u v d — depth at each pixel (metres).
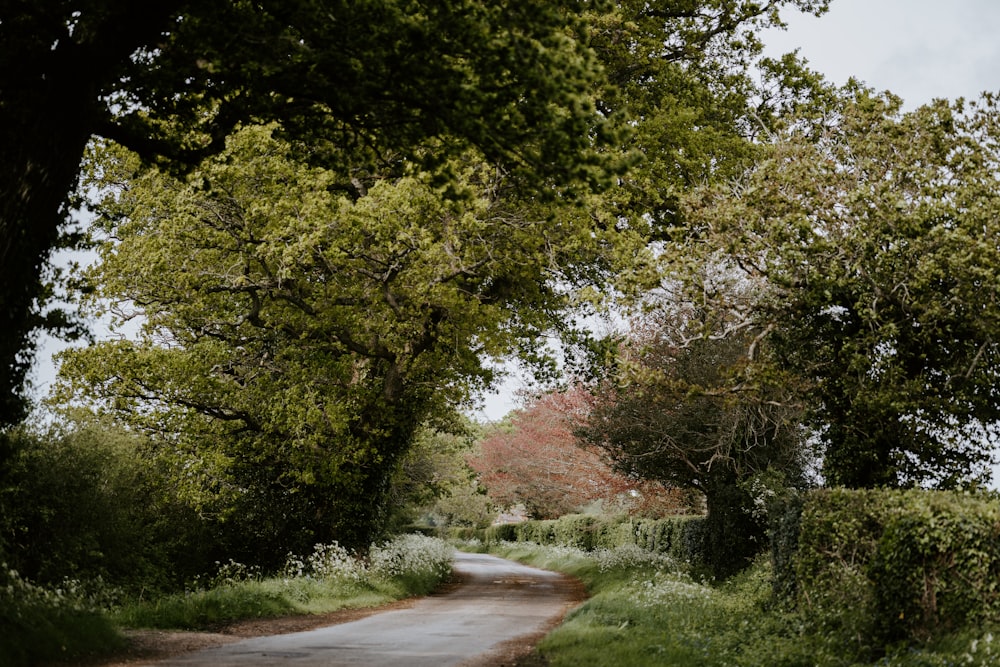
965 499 10.30
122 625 13.01
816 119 17.80
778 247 16.12
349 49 9.41
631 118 22.78
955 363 14.64
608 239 20.48
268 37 9.38
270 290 22.34
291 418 22.16
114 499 20.72
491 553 64.62
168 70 10.70
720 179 22.42
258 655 10.76
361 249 20.86
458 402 28.00
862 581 10.87
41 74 9.48
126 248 21.70
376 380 24.95
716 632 12.43
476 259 20.98
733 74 26.61
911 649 8.84
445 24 8.90
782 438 22.81
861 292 15.16
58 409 20.45
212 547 23.95
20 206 9.12
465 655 11.39
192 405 23.06
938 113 16.09
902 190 16.02
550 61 8.74
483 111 9.47
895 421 15.04
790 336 16.33
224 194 20.73
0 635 9.05
